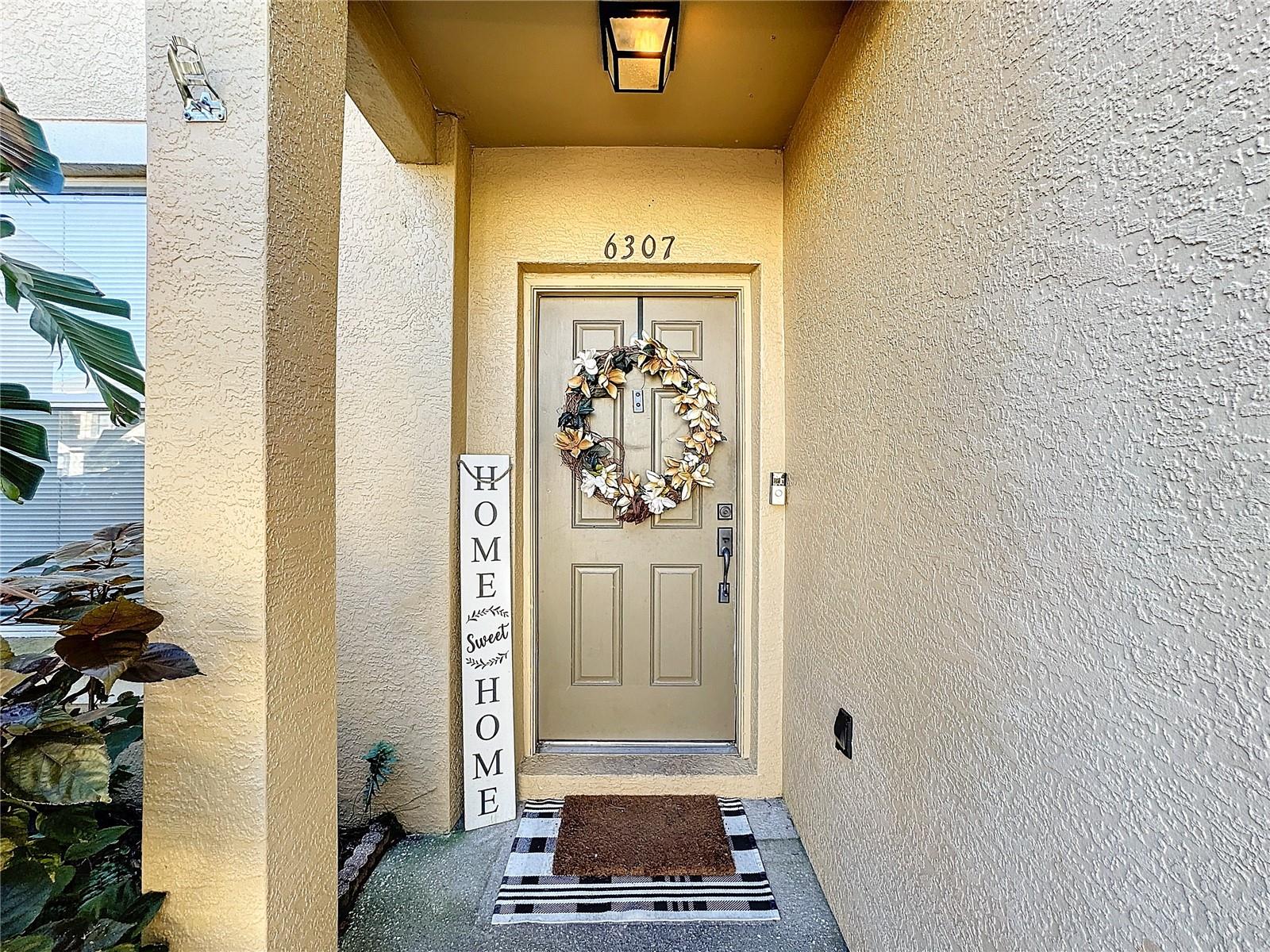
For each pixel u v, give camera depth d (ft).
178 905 3.06
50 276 3.51
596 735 7.72
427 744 6.41
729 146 7.03
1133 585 2.15
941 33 3.46
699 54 5.40
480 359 7.00
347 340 6.42
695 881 5.72
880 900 4.30
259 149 3.04
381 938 5.05
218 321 3.04
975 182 3.13
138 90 5.99
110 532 3.67
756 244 7.08
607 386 7.50
